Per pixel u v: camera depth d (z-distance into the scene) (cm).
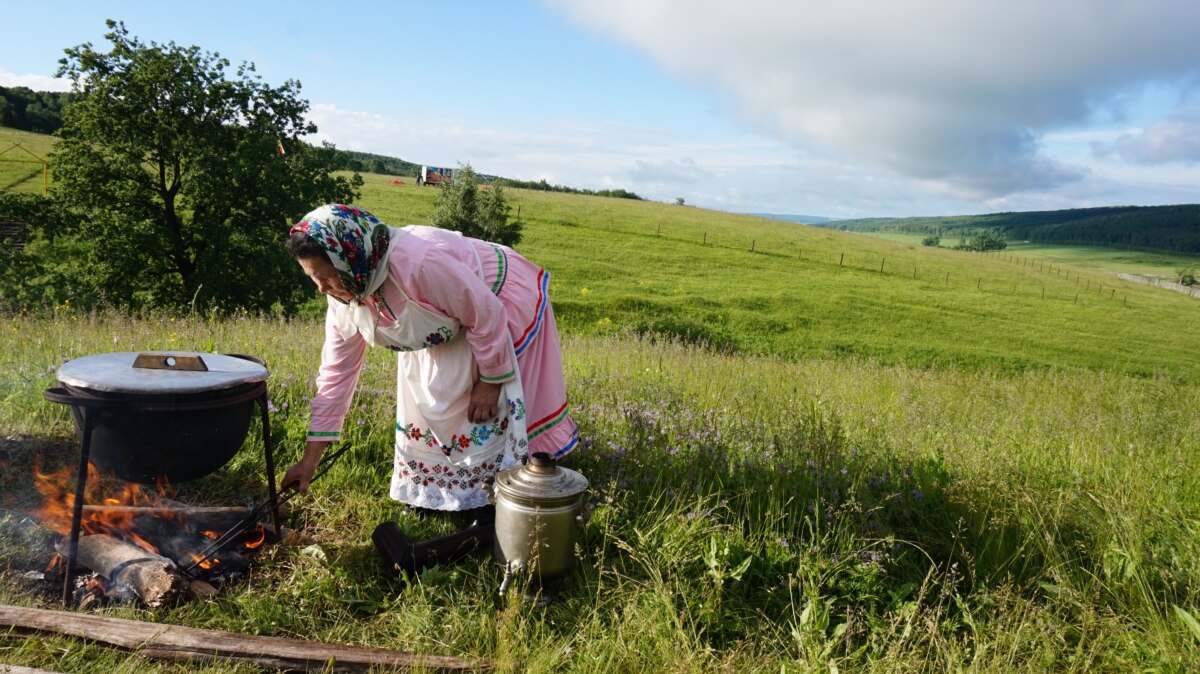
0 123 9306
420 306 316
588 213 6819
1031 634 296
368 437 438
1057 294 6000
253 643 251
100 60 2272
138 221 2222
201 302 2123
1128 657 293
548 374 370
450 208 4559
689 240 6169
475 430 348
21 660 234
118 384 265
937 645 282
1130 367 3684
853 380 986
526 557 298
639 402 543
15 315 846
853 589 323
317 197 2405
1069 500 408
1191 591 328
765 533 354
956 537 360
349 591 302
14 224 2164
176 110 2280
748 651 284
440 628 281
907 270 6175
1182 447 595
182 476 294
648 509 374
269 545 331
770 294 4484
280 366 567
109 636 246
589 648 268
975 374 1183
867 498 391
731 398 620
